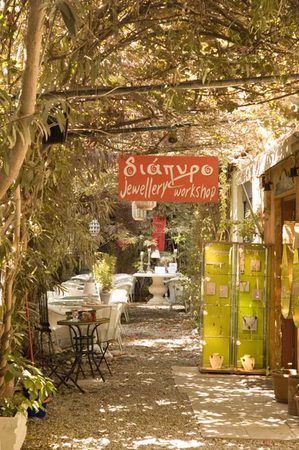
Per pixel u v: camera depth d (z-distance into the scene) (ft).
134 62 22.36
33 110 13.34
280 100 25.17
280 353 32.94
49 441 21.75
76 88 18.15
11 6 17.17
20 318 25.22
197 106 25.32
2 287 20.33
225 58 19.71
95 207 34.35
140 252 73.97
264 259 34.01
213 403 27.09
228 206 48.85
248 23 19.08
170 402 27.22
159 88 18.04
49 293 41.52
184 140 31.07
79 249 28.14
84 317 30.42
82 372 32.09
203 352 33.68
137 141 30.09
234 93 23.26
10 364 20.61
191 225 52.21
